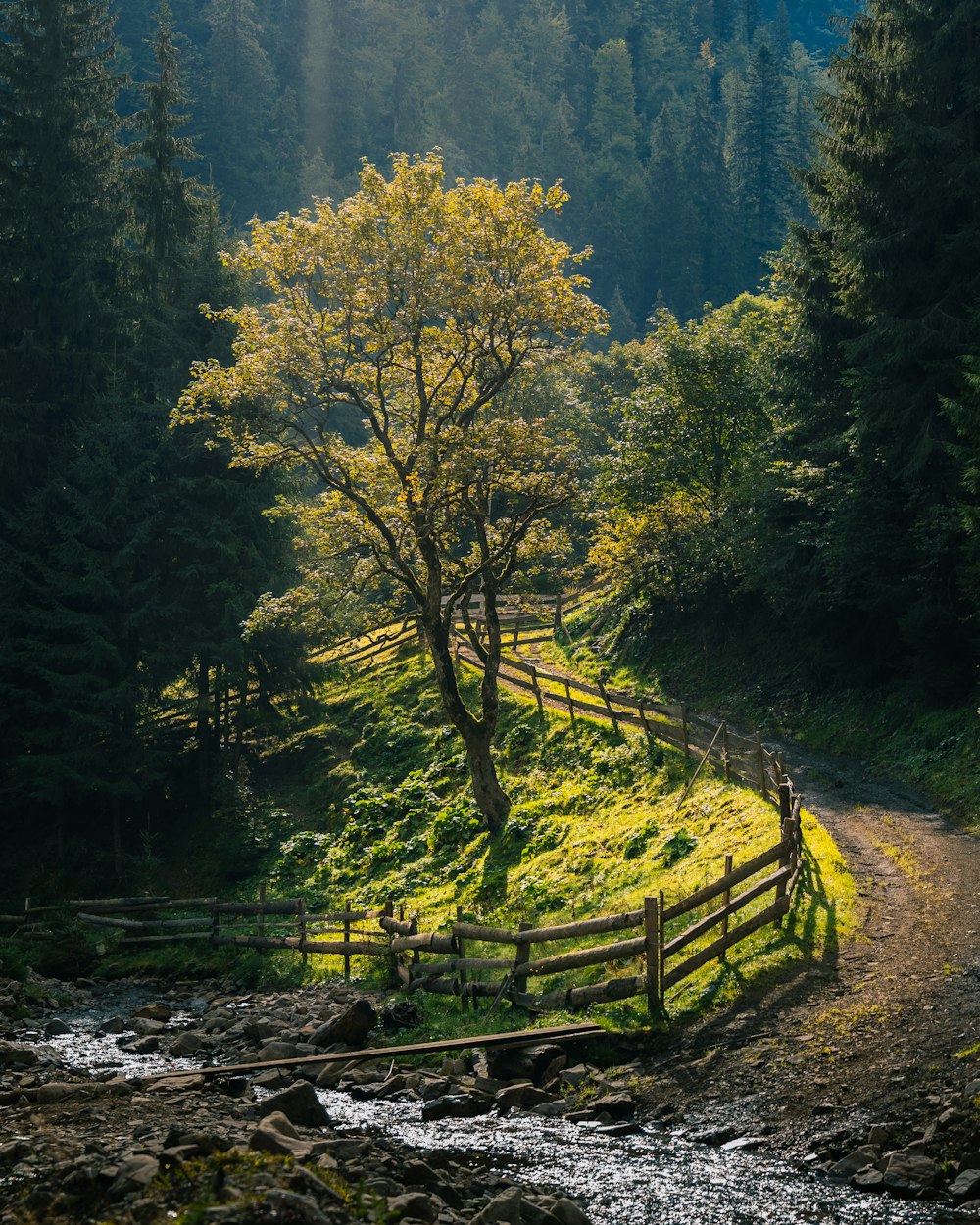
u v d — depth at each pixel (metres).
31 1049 17.50
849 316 36.09
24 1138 11.44
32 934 32.44
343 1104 14.53
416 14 192.12
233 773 46.53
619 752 34.69
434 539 33.41
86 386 48.94
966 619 30.30
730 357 49.56
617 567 50.41
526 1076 15.55
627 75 194.00
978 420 27.39
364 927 29.44
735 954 18.19
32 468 46.50
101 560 43.72
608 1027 16.39
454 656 50.94
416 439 33.62
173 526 45.16
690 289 145.38
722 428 49.72
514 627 60.56
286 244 32.44
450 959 21.81
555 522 51.75
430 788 40.09
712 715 42.44
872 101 34.19
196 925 31.11
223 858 41.09
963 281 32.91
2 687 42.09
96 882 40.75
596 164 173.50
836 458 38.44
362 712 50.09
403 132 171.00
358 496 33.47
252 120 147.12
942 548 31.36
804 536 38.09
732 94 183.00
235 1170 9.15
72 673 43.47
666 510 49.12
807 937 18.19
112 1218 8.62
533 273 32.75
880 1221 10.20
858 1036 14.48
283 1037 18.75
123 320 50.91
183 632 45.03
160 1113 12.75
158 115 52.97
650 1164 11.97
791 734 38.31
